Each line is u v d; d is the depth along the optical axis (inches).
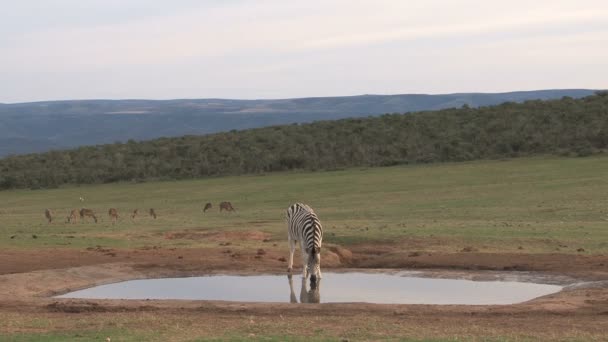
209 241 1152.8
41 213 1833.2
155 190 2362.2
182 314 626.8
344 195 1941.4
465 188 1910.7
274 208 1766.7
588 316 607.8
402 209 1587.1
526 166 2284.7
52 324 578.9
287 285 819.4
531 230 1159.6
